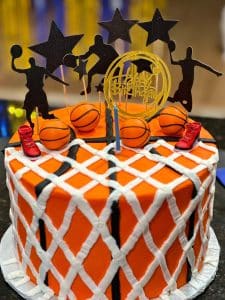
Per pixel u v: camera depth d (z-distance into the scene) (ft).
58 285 4.27
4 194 5.60
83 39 9.07
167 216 4.02
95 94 7.93
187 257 4.31
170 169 4.15
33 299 4.31
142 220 3.92
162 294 4.29
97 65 4.66
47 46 4.38
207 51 9.25
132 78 4.73
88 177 4.05
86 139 4.50
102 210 3.87
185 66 4.58
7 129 6.73
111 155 4.28
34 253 4.31
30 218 4.17
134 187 3.94
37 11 10.27
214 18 9.71
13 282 4.46
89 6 10.17
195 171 4.13
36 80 4.46
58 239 4.06
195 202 4.12
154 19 4.55
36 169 4.17
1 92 8.06
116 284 4.11
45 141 4.33
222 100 8.15
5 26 9.93
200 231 4.38
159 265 4.15
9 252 4.80
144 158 4.27
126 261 4.04
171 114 4.50
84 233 3.96
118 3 10.24
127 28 4.68
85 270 4.09
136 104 4.98
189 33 9.46
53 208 3.98
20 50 4.30
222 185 5.71
